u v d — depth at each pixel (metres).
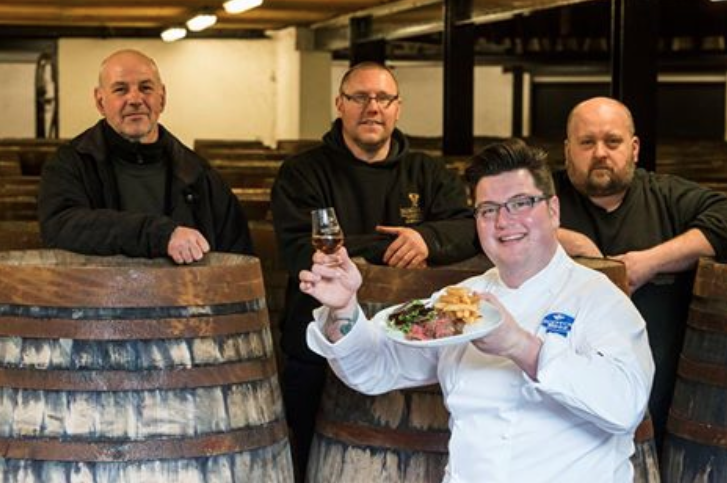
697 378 4.71
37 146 14.79
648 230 5.42
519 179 3.69
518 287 3.77
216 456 4.20
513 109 28.17
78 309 4.13
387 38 16.88
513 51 22.11
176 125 23.66
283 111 23.05
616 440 3.69
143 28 22.72
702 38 20.28
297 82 22.02
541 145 15.73
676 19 20.30
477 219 3.77
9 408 4.15
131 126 5.39
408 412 4.52
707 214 5.21
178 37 21.19
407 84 29.97
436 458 4.50
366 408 4.57
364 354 3.91
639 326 3.68
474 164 3.74
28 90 23.97
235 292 4.29
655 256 5.05
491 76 28.97
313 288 3.80
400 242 5.16
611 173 5.33
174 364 4.16
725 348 4.63
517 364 3.57
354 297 3.86
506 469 3.66
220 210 5.61
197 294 4.21
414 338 3.56
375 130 5.50
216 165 11.70
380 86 5.49
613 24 9.27
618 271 4.60
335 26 20.22
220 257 4.95
